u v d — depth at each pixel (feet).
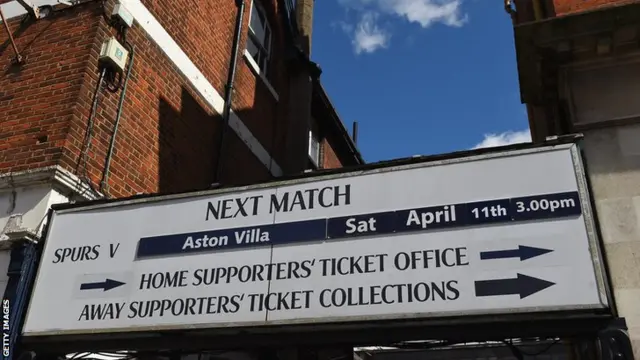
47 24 21.36
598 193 15.81
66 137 18.21
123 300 14.84
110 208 16.46
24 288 16.14
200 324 13.76
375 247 13.29
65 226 16.61
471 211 12.99
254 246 14.37
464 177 13.44
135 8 22.57
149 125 22.59
